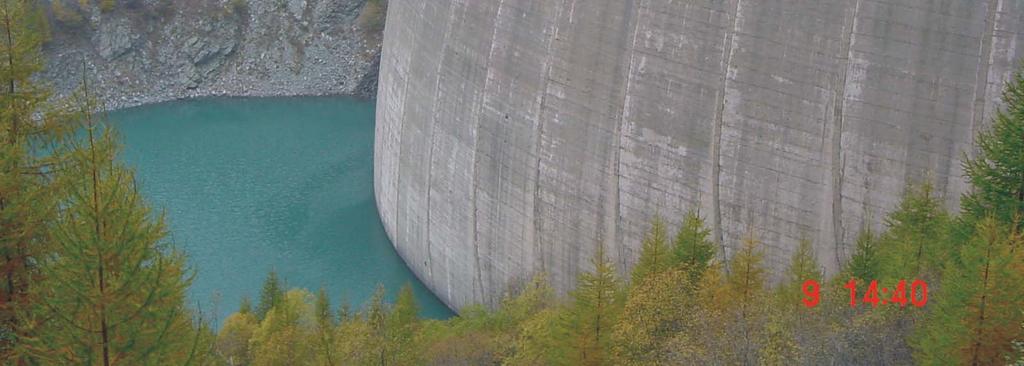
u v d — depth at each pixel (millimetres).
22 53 28250
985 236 29766
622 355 34781
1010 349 28484
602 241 57156
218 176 95750
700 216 53500
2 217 25812
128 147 105875
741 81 51344
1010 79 46438
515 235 61938
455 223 66812
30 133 28297
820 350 32031
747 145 51688
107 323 23281
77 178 25688
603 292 35219
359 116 118250
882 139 48750
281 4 131000
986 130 45188
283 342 46531
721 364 32344
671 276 38438
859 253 42312
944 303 29859
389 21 80938
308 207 87312
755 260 38812
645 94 54250
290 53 128375
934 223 41094
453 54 65438
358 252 78125
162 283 24375
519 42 59750
